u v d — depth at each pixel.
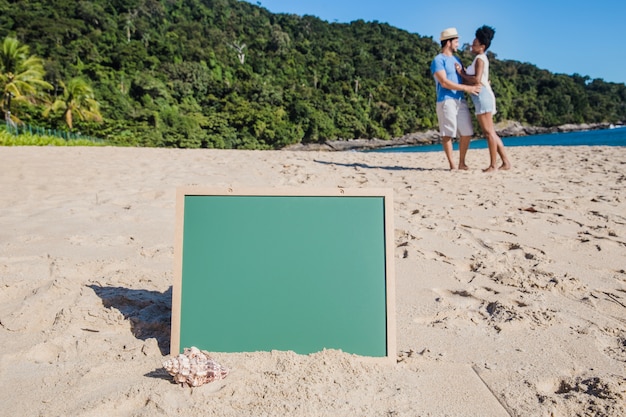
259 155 11.49
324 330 2.24
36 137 22.59
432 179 7.60
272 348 2.23
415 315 2.76
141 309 2.75
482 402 1.93
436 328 2.61
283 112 84.94
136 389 1.93
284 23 126.44
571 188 6.75
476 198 6.01
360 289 2.28
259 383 1.98
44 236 4.16
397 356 2.30
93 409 1.82
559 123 117.62
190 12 115.69
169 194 5.98
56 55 72.94
